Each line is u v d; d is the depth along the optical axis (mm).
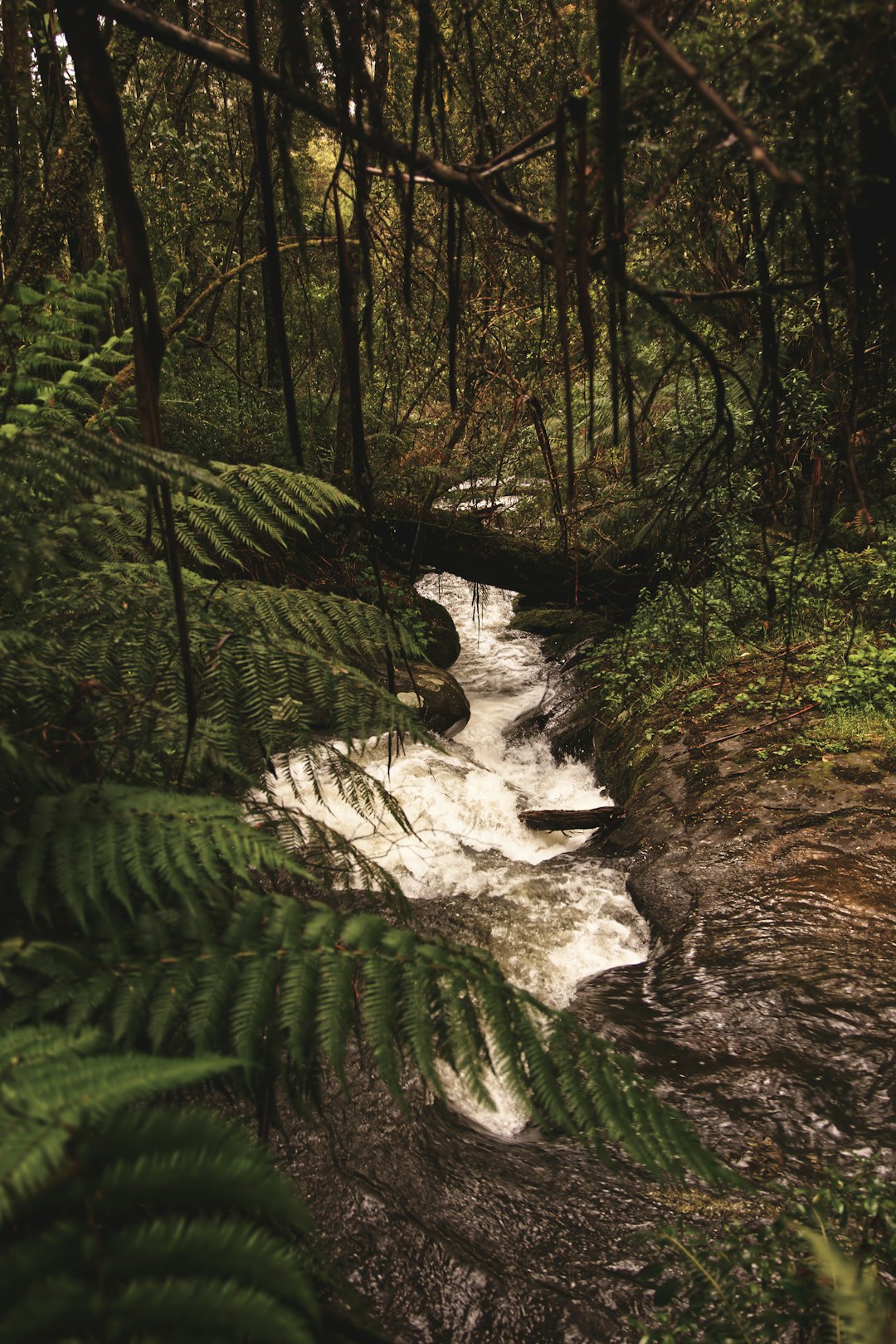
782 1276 1655
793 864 5148
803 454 4281
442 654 9602
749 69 1146
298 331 7031
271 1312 610
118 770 1526
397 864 5691
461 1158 3119
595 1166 3170
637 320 1600
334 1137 3062
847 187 1193
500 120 3885
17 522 1563
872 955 4355
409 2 1390
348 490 6891
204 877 1354
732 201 2746
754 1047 3842
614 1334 2449
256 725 1639
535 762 8039
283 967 1244
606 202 1114
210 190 6309
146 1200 680
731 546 6055
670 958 4633
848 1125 3361
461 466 7555
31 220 3020
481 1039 1188
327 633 1845
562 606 9164
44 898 1206
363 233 1400
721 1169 1217
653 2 1385
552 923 5152
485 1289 2566
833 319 2834
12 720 1477
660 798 6148
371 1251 2652
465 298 5145
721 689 7094
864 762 5922
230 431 6590
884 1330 937
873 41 1088
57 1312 576
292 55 1114
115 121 987
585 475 6977
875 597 6602
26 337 1627
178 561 1206
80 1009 1087
